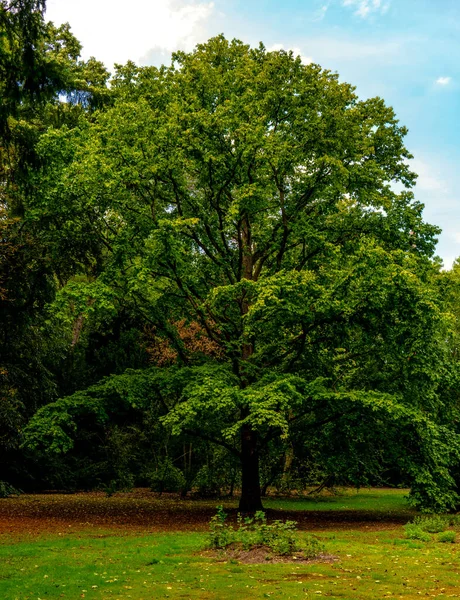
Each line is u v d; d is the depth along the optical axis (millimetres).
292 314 17000
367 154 19656
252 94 18828
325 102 19922
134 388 18719
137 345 32812
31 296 22391
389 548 12516
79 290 17625
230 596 8094
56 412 18312
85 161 18234
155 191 19844
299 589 8492
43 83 12969
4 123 14000
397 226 19703
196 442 23625
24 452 27859
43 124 26828
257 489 20078
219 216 19844
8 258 20938
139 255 19453
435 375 18250
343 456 19734
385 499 29297
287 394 16234
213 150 18766
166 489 30781
